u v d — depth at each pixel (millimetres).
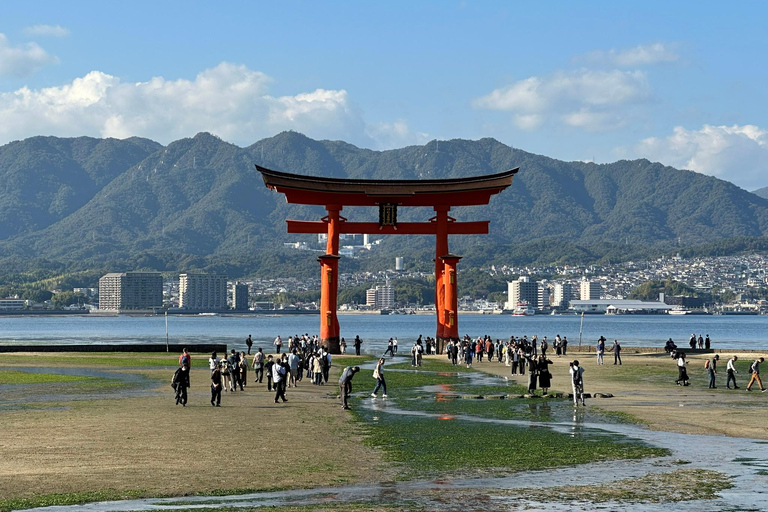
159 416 34062
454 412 36594
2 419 32844
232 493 20000
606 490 20562
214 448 26109
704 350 91375
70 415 34281
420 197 86188
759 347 134500
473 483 21359
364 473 22484
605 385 51500
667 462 24266
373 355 88375
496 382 53594
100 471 22328
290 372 49531
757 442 27922
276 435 28969
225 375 45875
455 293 86938
